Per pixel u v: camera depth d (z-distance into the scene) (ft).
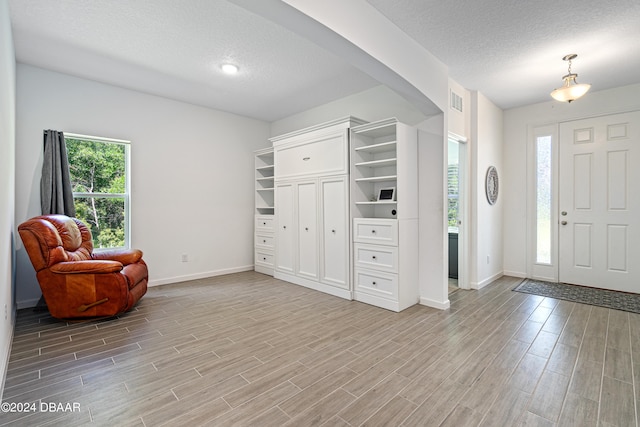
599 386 6.22
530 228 15.19
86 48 9.98
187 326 9.45
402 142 10.98
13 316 9.43
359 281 11.98
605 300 11.75
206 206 16.10
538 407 5.60
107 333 8.88
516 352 7.70
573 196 13.99
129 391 6.09
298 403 5.74
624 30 8.64
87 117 12.42
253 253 18.10
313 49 10.09
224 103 15.42
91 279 9.53
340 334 8.85
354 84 12.94
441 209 11.02
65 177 11.64
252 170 18.04
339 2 6.77
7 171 7.54
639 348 7.84
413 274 11.44
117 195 13.39
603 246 13.29
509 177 15.78
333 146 12.71
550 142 14.60
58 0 7.60
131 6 7.86
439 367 7.01
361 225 11.83
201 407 5.62
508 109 15.78
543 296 12.35
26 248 9.22
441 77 10.66
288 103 15.39
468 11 7.85
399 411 5.51
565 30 8.66
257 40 9.53
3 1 6.59
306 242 14.02
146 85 13.05
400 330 9.11
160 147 14.49
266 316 10.32
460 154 13.64
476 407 5.61
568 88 10.32
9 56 7.95
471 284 13.65
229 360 7.36
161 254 14.60
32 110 11.24
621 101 12.69
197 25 8.73
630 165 12.62
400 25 8.44
